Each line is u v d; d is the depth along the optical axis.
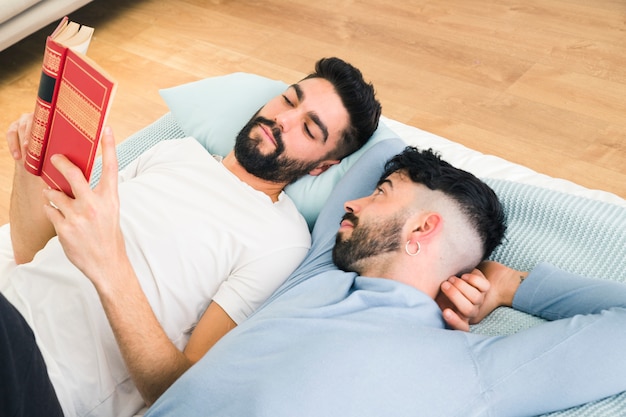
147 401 1.28
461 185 1.33
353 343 1.11
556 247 1.46
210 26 2.93
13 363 0.96
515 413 1.10
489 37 2.79
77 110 1.03
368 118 1.61
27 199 1.41
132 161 1.77
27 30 2.50
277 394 1.05
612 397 1.17
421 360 1.10
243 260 1.44
